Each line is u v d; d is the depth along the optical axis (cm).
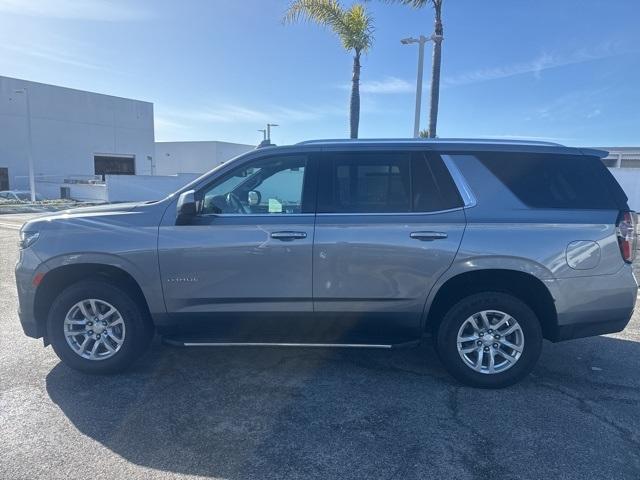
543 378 445
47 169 3869
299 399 400
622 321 412
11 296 700
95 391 411
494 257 401
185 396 404
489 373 417
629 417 374
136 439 339
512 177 416
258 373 450
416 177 418
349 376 446
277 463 314
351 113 1387
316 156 429
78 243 419
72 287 428
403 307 415
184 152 5278
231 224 415
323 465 312
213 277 416
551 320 417
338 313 420
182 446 332
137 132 4578
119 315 430
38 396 401
